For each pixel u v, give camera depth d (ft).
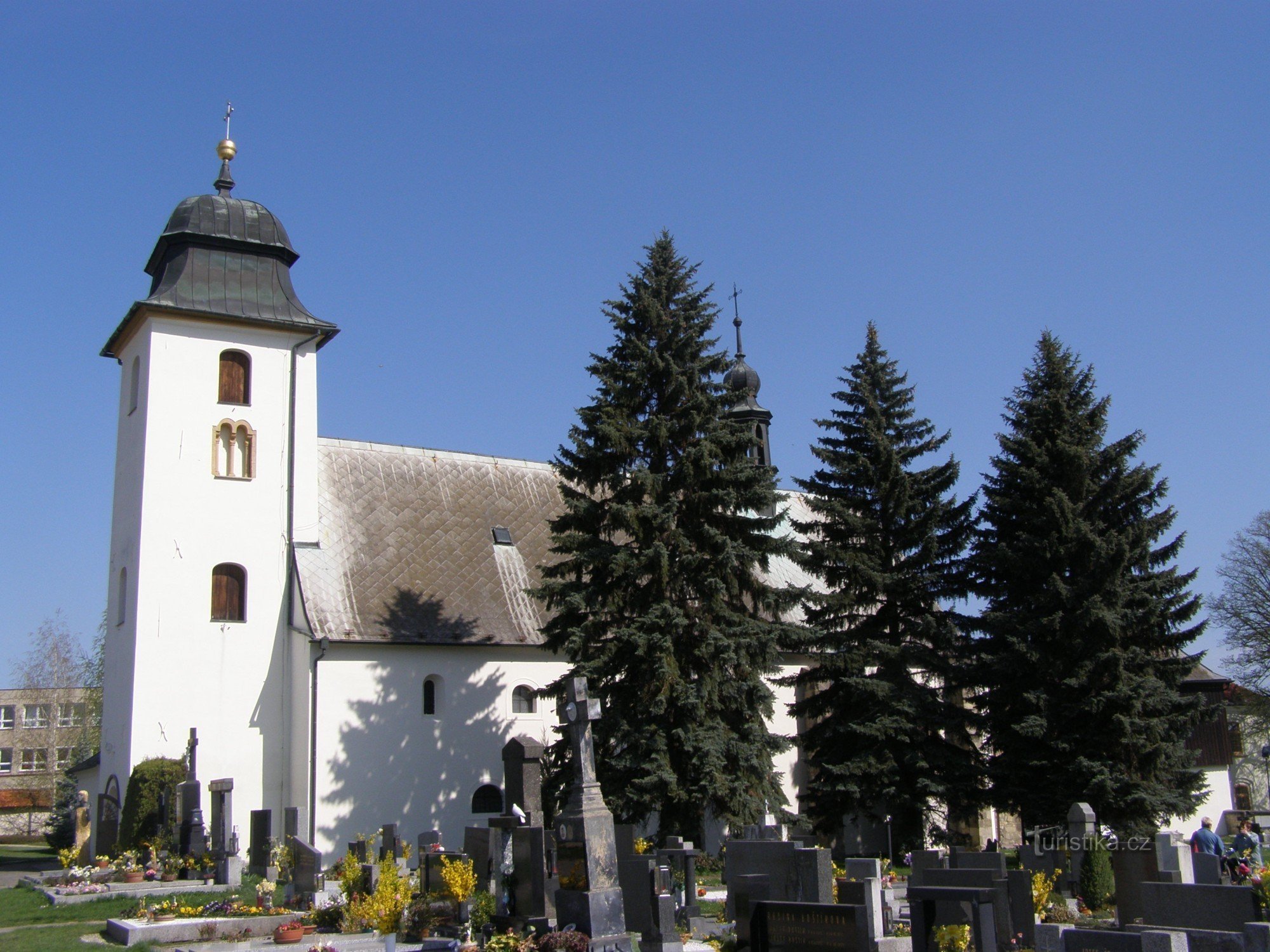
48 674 239.71
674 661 91.20
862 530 111.96
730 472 97.14
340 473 127.85
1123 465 112.47
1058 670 104.22
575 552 96.78
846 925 45.42
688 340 99.81
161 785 105.09
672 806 91.15
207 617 113.70
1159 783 103.76
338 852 106.42
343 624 112.78
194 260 122.11
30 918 75.77
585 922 58.39
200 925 67.67
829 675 110.93
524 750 75.15
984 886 62.54
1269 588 183.42
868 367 117.29
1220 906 56.59
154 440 115.03
